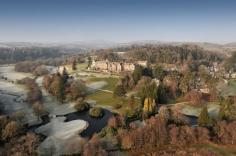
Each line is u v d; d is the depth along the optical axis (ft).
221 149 390.83
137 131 414.62
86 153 379.14
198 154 372.79
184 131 425.69
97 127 523.70
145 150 394.32
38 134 487.61
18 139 425.28
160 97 642.63
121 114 536.83
